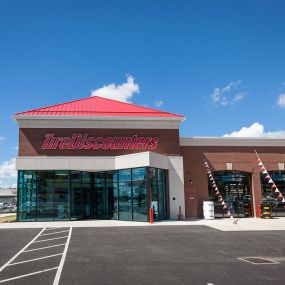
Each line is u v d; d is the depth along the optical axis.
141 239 16.62
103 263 11.26
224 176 31.28
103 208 28.16
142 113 30.58
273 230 20.22
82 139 28.44
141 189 25.61
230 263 11.15
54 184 26.58
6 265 11.10
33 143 27.95
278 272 9.87
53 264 11.17
